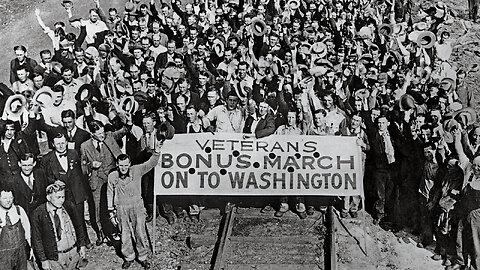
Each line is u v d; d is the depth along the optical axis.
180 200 12.69
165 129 11.77
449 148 10.84
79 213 11.13
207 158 11.75
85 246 11.53
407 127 12.07
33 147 12.26
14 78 14.84
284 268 10.99
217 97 12.79
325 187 11.73
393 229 12.21
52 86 13.82
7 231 9.51
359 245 11.77
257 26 16.53
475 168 10.22
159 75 14.59
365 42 16.91
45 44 21.31
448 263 11.08
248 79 14.10
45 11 24.22
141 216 10.98
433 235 11.66
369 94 13.34
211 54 16.12
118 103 13.23
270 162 11.78
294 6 19.25
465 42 21.44
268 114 11.99
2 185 10.13
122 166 10.55
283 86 13.33
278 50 16.11
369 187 12.66
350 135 12.13
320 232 12.06
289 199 12.91
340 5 19.09
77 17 23.70
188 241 12.00
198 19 18.72
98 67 15.00
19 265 9.71
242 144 11.84
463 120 11.40
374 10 19.55
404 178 12.20
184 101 12.33
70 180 10.95
